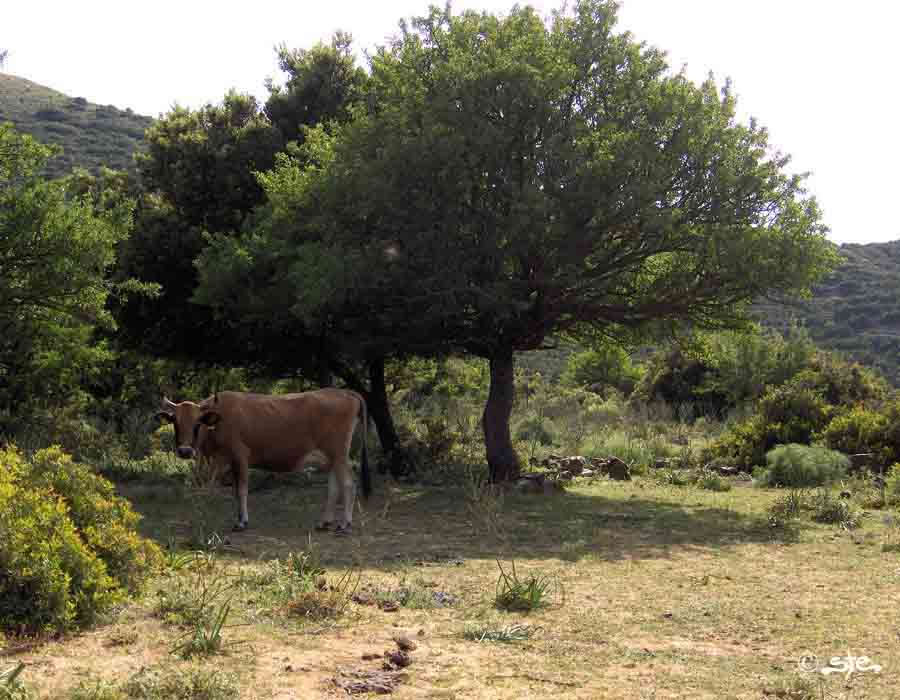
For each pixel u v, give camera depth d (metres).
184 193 20.81
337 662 5.49
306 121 22.03
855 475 17.73
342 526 11.81
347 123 17.17
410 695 4.94
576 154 14.74
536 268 16.25
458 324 16.84
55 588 5.89
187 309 20.17
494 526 11.88
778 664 5.86
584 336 20.56
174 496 14.67
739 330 18.19
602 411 32.56
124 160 68.00
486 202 15.83
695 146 15.62
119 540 6.93
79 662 5.27
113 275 19.81
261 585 7.67
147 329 21.00
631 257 16.36
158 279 20.11
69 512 6.88
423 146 14.62
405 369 26.55
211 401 11.78
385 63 16.69
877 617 7.24
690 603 7.70
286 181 17.52
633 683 5.34
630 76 16.02
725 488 17.45
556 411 33.03
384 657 5.63
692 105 15.82
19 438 18.09
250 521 12.68
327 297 15.16
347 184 15.80
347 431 12.12
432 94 15.91
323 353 19.94
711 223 15.98
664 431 30.23
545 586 7.61
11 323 16.61
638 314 17.58
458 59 15.45
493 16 16.66
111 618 6.29
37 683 4.80
